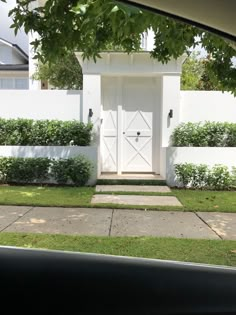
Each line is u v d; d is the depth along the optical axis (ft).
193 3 4.74
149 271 6.49
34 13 13.30
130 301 6.27
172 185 29.68
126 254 14.56
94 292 6.52
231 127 30.66
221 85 18.20
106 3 9.91
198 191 28.02
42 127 30.76
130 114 33.50
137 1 5.29
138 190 27.78
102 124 33.37
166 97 31.81
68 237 16.74
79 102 31.99
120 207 22.58
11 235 16.89
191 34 14.02
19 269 6.91
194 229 18.53
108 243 15.94
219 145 30.78
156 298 6.16
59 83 50.08
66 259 7.02
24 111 32.04
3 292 6.66
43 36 13.57
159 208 22.40
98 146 30.96
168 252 14.90
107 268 6.73
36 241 16.05
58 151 30.12
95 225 18.98
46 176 29.58
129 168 33.68
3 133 30.89
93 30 13.35
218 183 28.71
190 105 32.12
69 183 29.55
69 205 22.81
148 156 33.65
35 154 30.22
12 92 31.89
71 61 47.47
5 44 63.52
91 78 31.55
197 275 6.21
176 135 31.17
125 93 33.35
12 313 6.43
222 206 22.98
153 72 31.53
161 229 18.45
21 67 58.80
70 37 13.47
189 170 28.89
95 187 28.76
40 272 6.85
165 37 14.71
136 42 15.38
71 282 6.69
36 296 6.63
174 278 6.27
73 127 30.60
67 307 6.48
